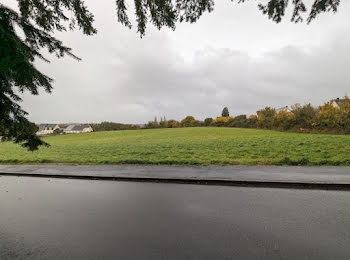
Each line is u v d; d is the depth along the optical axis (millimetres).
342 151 10359
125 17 3104
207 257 2312
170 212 3633
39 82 3201
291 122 32125
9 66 2252
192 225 3107
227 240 2662
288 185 5250
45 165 9070
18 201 4395
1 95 3607
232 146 14977
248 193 4695
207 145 16312
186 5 3076
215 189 5082
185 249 2475
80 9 2982
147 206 3961
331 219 3236
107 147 17953
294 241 2611
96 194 4848
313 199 4191
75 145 21562
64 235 2879
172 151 13523
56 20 3119
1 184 5992
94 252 2455
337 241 2594
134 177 6293
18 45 2248
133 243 2631
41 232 2977
